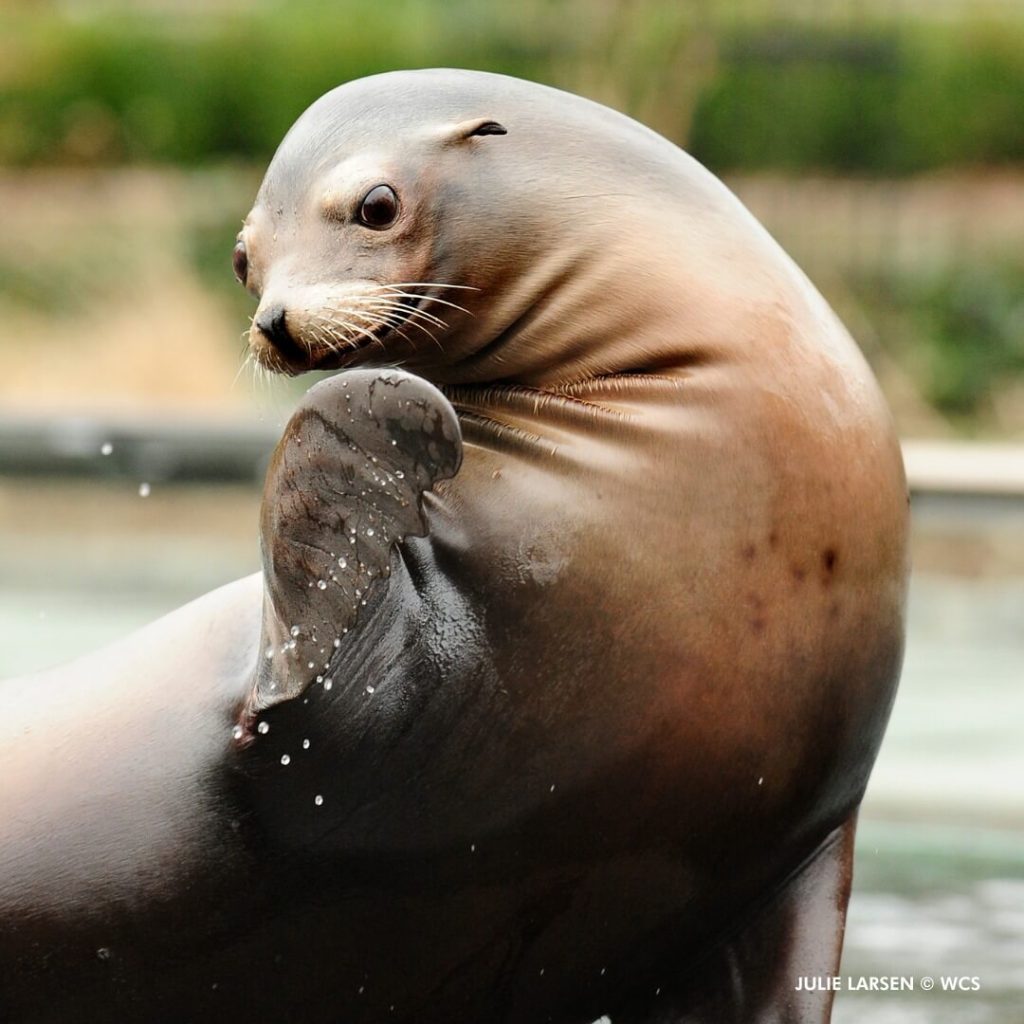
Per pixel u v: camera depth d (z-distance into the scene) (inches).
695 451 706.2
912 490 2016.5
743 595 701.3
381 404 636.1
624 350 728.3
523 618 700.7
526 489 711.7
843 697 724.7
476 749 702.5
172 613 775.1
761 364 717.3
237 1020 752.3
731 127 4111.7
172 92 4483.3
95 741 738.8
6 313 3673.7
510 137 753.6
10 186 4362.7
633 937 743.1
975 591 2193.7
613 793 708.0
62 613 2009.1
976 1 4308.6
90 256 3885.3
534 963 743.7
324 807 709.9
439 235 743.1
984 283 3634.4
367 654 697.6
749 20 4158.5
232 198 4188.0
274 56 4451.3
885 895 1092.5
